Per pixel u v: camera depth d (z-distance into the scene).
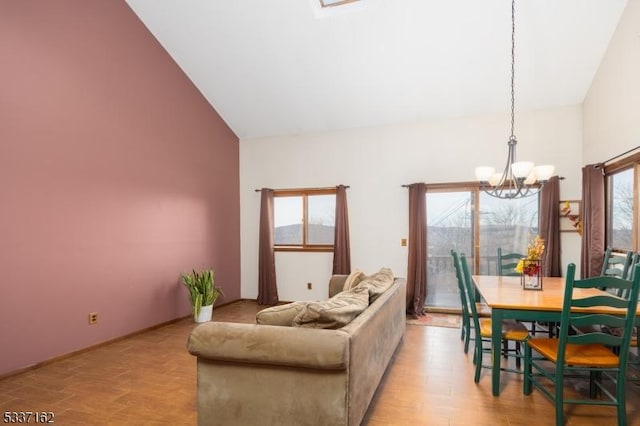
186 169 4.94
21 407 2.47
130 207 4.07
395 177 5.36
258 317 2.14
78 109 3.51
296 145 5.88
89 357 3.43
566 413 2.38
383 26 3.91
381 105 5.06
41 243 3.19
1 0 2.90
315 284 5.77
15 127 3.00
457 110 4.98
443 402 2.54
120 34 3.96
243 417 1.95
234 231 6.04
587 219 4.09
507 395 2.65
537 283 3.09
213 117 5.52
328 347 1.76
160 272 4.49
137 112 4.17
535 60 4.08
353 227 5.54
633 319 2.13
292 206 5.97
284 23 4.03
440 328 4.40
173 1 3.96
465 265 2.95
